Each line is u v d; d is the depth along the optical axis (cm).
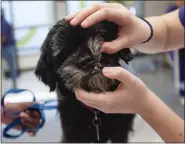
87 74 87
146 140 111
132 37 92
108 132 127
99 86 85
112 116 123
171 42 133
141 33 97
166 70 221
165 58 231
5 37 198
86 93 82
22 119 115
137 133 121
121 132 127
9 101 113
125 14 84
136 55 186
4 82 146
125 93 78
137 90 80
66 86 101
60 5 226
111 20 84
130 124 126
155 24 127
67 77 94
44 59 110
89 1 191
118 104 80
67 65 94
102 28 89
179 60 196
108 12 79
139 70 199
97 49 88
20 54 281
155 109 87
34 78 175
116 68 76
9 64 207
